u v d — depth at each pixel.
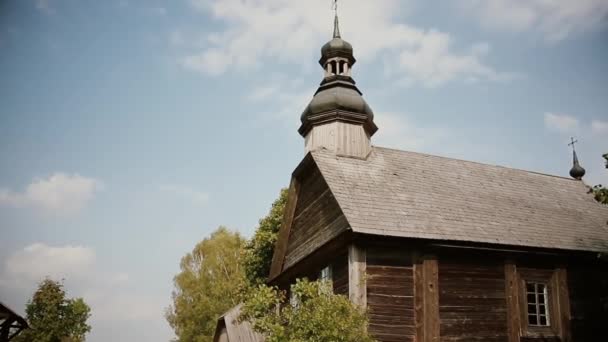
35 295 33.84
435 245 16.17
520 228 18.42
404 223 16.39
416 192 18.66
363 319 13.10
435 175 20.44
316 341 12.30
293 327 12.93
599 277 19.02
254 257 33.41
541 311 17.88
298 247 20.83
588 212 21.69
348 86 23.98
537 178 23.33
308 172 20.75
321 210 18.81
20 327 19.44
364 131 23.41
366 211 16.42
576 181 24.36
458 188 19.97
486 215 18.58
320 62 25.44
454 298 16.20
